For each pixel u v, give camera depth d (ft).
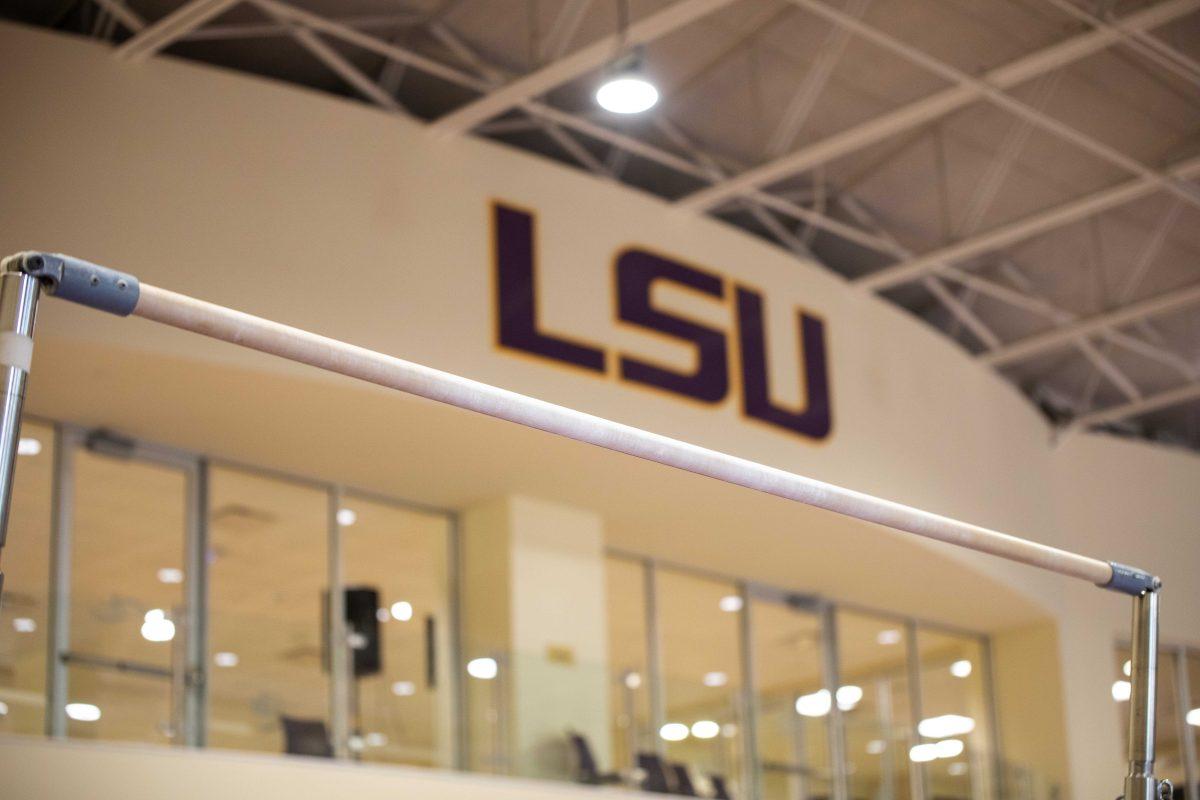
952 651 60.44
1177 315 59.36
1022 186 50.39
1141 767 18.45
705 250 45.47
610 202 43.52
